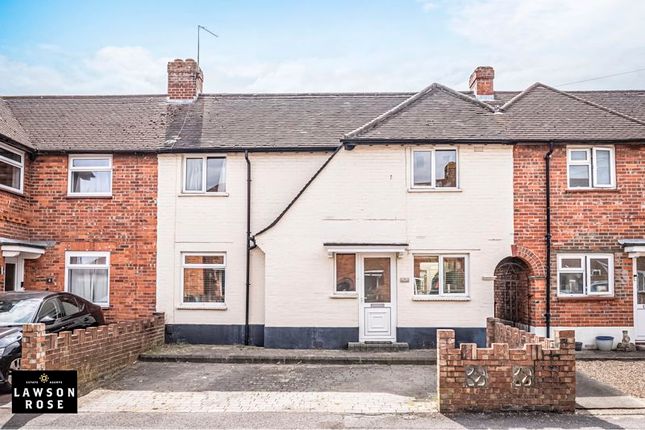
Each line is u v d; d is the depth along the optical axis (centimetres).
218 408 898
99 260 1537
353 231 1453
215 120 1669
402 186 1461
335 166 1468
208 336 1498
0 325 1032
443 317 1434
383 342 1425
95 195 1541
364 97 1795
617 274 1448
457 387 869
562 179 1468
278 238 1456
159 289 1512
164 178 1541
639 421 821
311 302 1441
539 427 794
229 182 1535
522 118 1538
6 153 1441
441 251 1448
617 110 1716
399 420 831
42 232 1530
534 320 1433
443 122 1514
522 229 1454
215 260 1534
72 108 1747
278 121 1656
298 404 920
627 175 1472
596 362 1283
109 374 1130
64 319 1147
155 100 1792
